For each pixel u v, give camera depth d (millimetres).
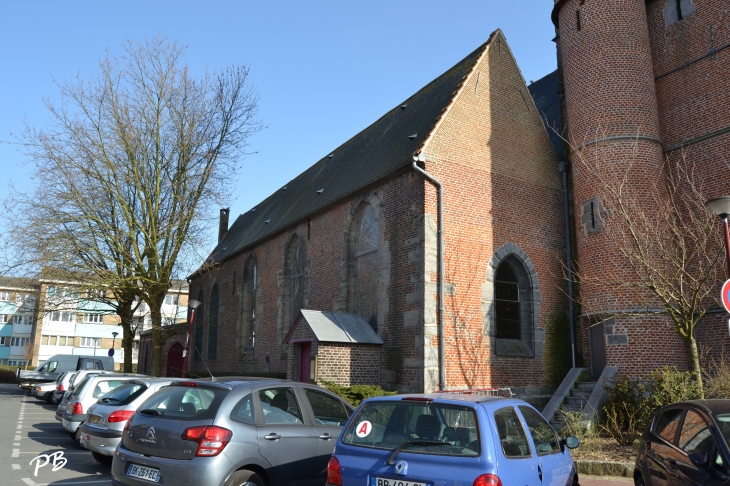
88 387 12719
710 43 15953
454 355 14945
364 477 5090
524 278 17078
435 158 15945
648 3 17812
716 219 14117
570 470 6465
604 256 15500
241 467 6297
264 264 25422
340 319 16688
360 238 18625
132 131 23125
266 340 24125
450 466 4816
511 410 5766
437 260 15273
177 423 6352
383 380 15859
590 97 16531
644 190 15445
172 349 34906
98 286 22062
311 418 7281
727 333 14234
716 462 5363
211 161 24344
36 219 21625
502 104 17875
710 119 15672
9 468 9664
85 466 10023
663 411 7098
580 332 17109
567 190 18141
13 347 61031
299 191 27594
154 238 23281
